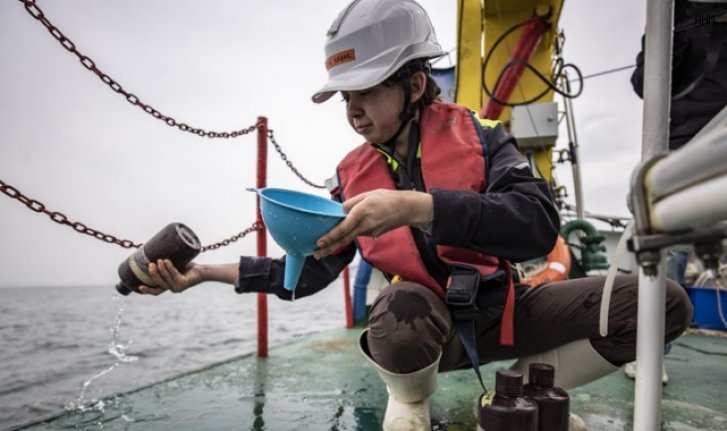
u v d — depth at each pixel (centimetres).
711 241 41
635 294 120
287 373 220
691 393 187
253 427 149
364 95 126
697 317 367
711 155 35
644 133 71
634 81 158
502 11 412
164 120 192
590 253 356
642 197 46
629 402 173
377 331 126
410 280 136
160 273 133
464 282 122
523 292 139
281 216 86
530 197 109
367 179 142
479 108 423
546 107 377
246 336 848
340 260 157
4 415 353
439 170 129
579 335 128
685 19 114
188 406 171
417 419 126
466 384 200
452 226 97
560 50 408
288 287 94
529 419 91
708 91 148
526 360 140
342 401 177
